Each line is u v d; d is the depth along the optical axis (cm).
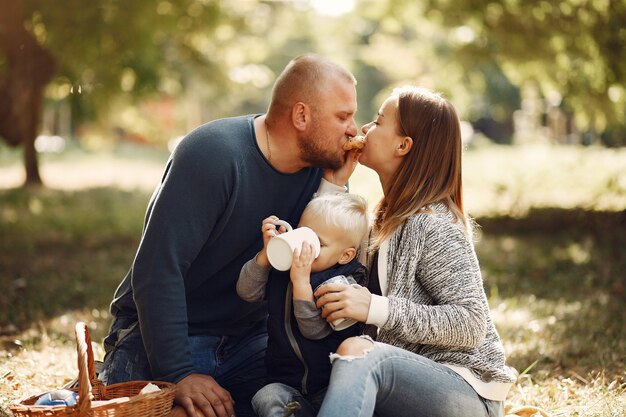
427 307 282
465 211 310
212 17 1352
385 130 310
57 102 2833
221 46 1862
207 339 344
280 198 338
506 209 1297
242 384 351
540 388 404
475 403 282
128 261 877
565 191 1494
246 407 346
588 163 1894
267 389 300
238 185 323
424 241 289
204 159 318
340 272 302
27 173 1830
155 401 276
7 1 1143
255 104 5275
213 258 334
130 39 1143
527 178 1703
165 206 315
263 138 332
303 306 290
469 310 280
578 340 498
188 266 321
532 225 1135
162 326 312
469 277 285
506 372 292
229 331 349
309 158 328
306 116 321
